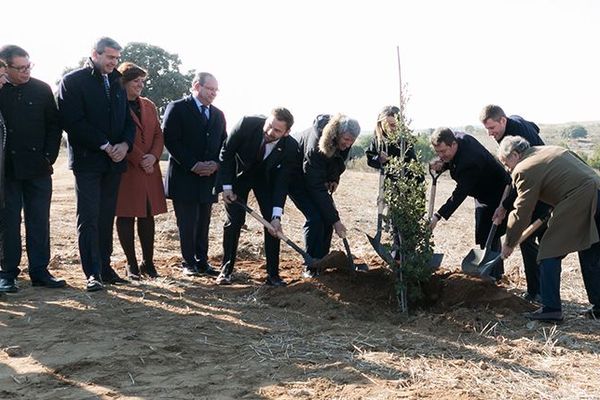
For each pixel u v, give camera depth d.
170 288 7.16
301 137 7.58
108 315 6.08
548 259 6.12
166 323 5.91
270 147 7.08
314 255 7.54
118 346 5.26
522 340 5.58
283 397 4.36
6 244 6.79
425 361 5.06
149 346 5.27
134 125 7.16
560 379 4.74
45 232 7.03
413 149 7.34
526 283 8.03
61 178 19.50
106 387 4.50
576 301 7.30
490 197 7.42
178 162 7.66
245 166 7.15
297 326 5.96
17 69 6.50
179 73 29.67
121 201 7.36
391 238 6.73
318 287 6.74
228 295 6.98
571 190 5.99
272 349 5.32
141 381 4.62
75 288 7.00
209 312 6.34
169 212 12.08
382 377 4.73
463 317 6.09
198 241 8.03
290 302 6.59
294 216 13.28
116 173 7.04
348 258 7.16
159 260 8.80
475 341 5.61
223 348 5.34
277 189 7.16
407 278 6.44
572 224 5.99
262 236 10.62
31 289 6.91
